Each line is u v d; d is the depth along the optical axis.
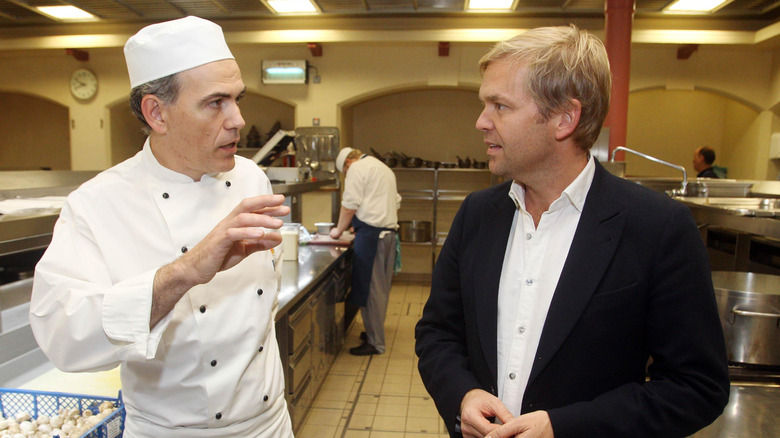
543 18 4.99
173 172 1.04
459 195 6.23
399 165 5.98
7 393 1.30
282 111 6.40
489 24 5.07
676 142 6.54
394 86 5.45
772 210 2.13
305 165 4.71
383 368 3.61
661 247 0.84
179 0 4.59
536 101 0.85
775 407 1.31
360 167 3.72
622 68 3.97
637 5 4.53
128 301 0.81
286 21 5.24
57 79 5.76
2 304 1.61
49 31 5.36
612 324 0.86
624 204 0.89
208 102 0.93
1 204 1.50
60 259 0.93
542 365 0.87
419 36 5.00
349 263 4.04
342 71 5.49
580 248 0.88
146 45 0.92
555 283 0.91
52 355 0.88
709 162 5.03
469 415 0.88
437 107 6.34
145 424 1.08
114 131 5.86
